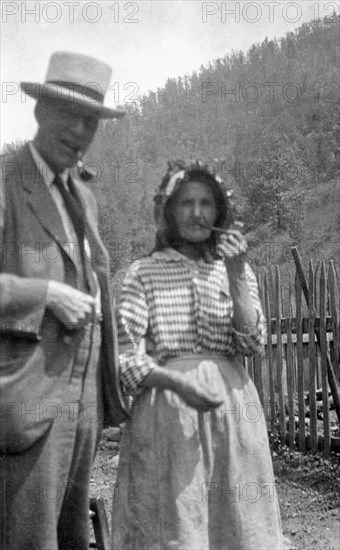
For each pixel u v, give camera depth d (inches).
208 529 113.0
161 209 117.7
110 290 111.8
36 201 104.8
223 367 116.4
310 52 2325.3
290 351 261.7
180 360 114.8
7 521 104.3
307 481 224.8
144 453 112.7
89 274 110.0
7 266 103.9
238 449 114.2
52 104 104.2
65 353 105.2
